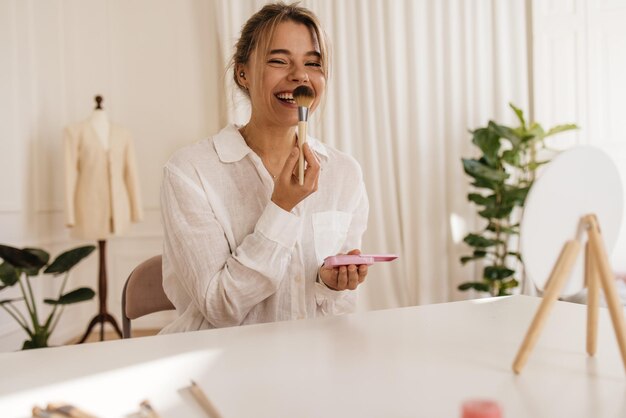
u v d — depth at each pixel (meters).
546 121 3.32
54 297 3.42
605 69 3.25
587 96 3.27
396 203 3.58
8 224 2.96
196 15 3.78
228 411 0.51
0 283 2.84
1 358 0.71
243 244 1.04
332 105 3.54
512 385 0.56
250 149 1.19
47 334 2.48
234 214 1.17
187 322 1.14
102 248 3.19
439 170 3.52
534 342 0.59
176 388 0.58
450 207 3.54
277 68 1.14
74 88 3.70
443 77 3.54
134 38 3.79
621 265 3.10
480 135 3.11
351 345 0.72
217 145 1.19
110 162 3.20
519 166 3.14
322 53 1.17
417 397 0.53
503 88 3.47
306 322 0.86
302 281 1.17
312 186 0.99
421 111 3.52
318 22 1.17
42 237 3.33
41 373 0.65
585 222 0.60
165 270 1.20
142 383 0.60
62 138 3.54
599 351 0.69
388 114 3.58
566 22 3.29
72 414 0.49
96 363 0.68
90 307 3.78
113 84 3.79
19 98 3.11
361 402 0.52
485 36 3.51
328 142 3.53
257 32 1.17
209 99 3.78
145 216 3.80
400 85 3.54
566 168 0.58
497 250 3.29
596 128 3.26
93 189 3.16
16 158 3.04
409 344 0.72
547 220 0.59
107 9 3.78
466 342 0.73
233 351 0.71
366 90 3.55
